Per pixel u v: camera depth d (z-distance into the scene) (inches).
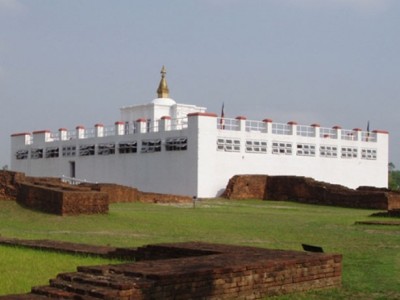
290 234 874.1
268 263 394.6
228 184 2028.8
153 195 1716.3
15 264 526.3
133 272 350.0
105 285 330.6
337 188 1850.4
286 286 404.5
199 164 1999.3
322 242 766.5
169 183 2105.1
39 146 2719.0
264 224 1054.4
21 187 1224.2
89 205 1104.8
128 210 1298.0
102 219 1050.7
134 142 2257.6
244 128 2127.2
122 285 320.5
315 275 425.4
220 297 363.6
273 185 2047.2
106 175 2367.1
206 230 922.7
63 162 2581.2
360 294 416.2
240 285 375.2
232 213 1359.5
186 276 346.6
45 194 1139.3
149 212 1262.3
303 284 416.5
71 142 2546.8
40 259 557.3
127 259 548.7
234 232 895.1
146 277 341.1
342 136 2428.6
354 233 900.6
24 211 1132.5
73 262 538.6
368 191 1798.7
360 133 2475.4
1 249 633.0
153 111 2507.4
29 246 646.5
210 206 1642.5
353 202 1775.3
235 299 371.2
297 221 1151.0
